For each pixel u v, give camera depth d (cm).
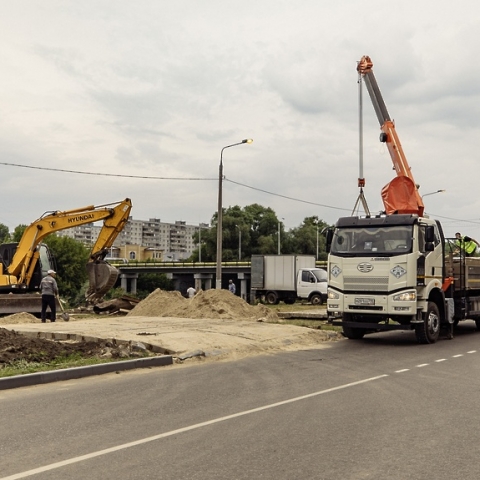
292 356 1412
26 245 2919
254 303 4628
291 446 630
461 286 1894
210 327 1789
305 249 11794
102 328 1734
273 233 11812
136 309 2505
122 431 695
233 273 8962
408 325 1697
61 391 955
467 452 611
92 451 613
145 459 584
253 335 1645
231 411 802
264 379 1073
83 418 763
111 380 1063
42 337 1591
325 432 690
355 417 768
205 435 676
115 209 3048
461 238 1917
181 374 1132
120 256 18675
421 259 1639
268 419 755
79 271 8306
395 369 1203
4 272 2845
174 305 2472
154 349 1360
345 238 1711
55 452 610
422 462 577
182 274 10206
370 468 558
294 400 879
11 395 922
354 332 1820
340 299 1695
